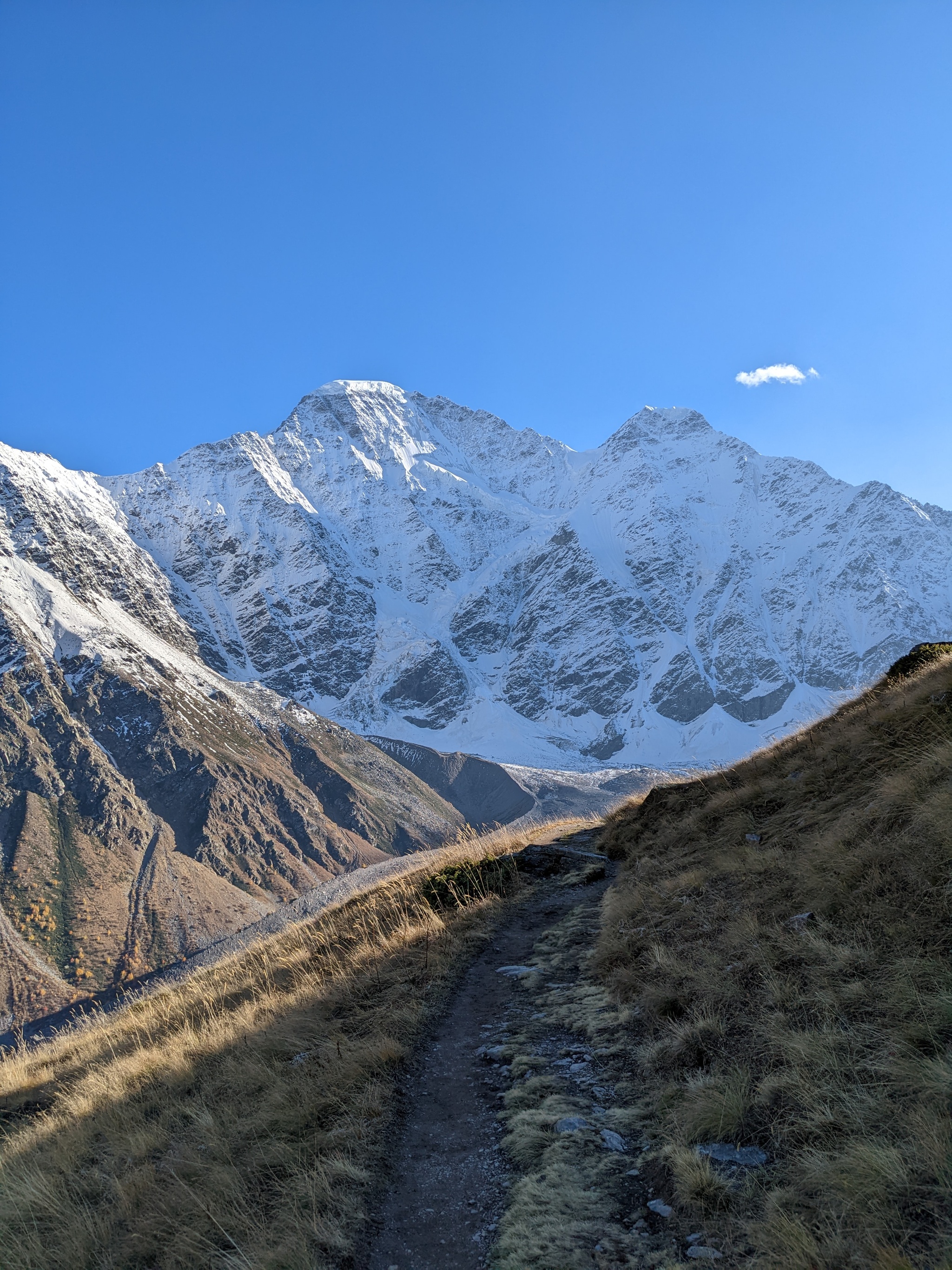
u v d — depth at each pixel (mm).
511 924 13531
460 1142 6805
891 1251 4078
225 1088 9156
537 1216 5445
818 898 8039
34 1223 7070
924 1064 5168
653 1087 6938
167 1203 6688
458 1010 10016
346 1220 5828
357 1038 9461
